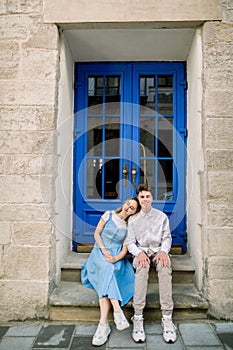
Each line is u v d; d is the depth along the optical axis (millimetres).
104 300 2391
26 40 2773
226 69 2691
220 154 2646
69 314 2623
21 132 2723
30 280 2639
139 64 3590
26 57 2764
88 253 3410
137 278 2391
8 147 2713
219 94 2684
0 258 2656
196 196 2889
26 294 2631
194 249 2982
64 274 3018
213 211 2623
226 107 2676
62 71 2949
